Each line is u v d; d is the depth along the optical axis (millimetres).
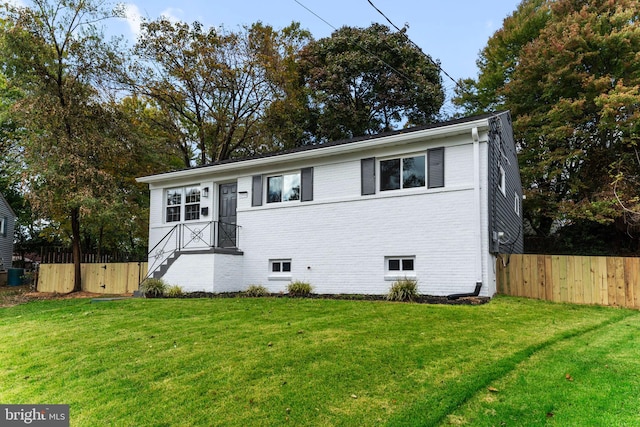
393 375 4551
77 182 14359
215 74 22141
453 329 6434
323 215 11656
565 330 6531
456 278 9570
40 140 14258
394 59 25344
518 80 20484
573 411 3627
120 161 16875
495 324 6801
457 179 9789
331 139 26031
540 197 19547
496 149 10781
